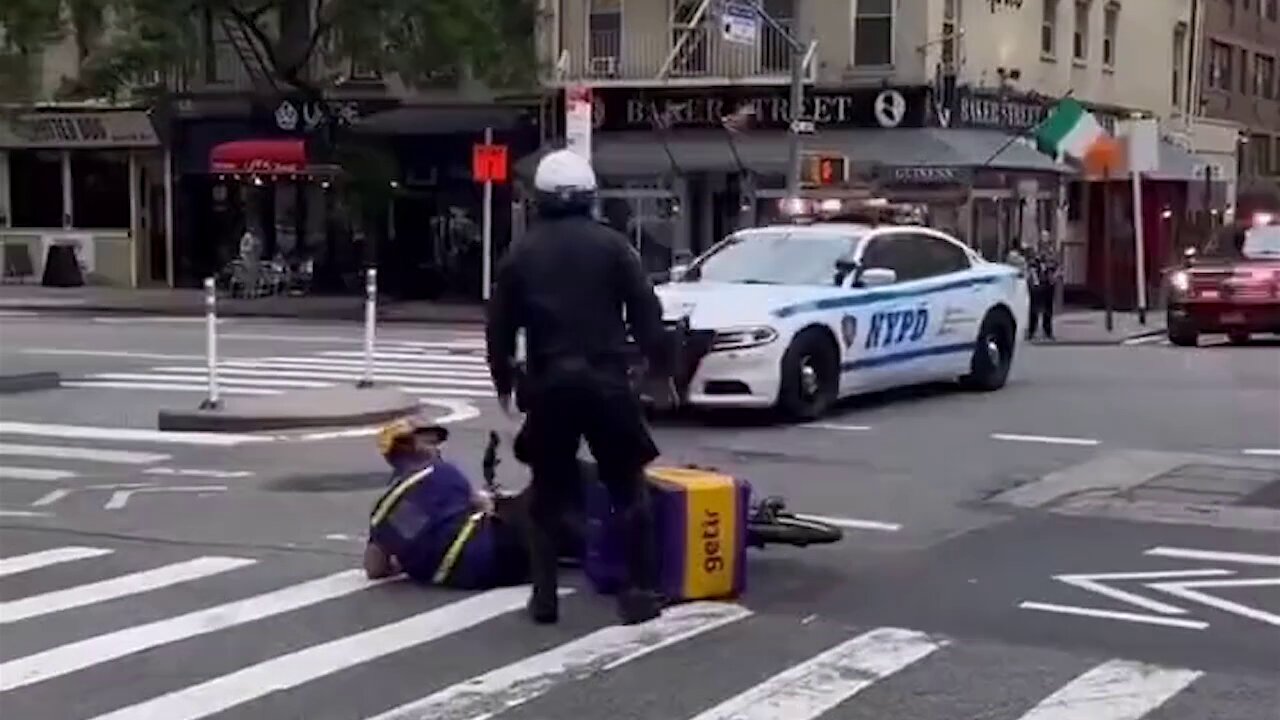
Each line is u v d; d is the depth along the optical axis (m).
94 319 31.44
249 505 11.14
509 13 33.16
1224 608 8.20
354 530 10.24
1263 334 26.89
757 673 7.01
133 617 8.02
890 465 12.94
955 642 7.52
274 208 39.38
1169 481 12.22
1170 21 45.09
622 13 35.19
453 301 36.88
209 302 15.89
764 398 14.95
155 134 39.41
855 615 8.02
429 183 37.84
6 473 12.65
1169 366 21.45
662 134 35.09
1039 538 10.04
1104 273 37.94
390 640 7.57
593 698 6.66
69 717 6.43
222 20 34.78
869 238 16.61
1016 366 21.39
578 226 7.75
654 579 8.02
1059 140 30.42
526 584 8.63
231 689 6.81
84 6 32.16
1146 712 6.46
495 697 6.68
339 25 31.83
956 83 33.62
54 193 41.19
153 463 13.16
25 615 8.05
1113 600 8.36
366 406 15.92
